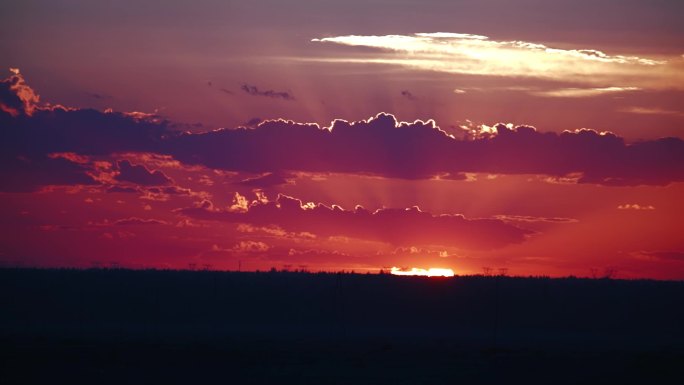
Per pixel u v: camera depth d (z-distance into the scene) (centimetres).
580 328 17425
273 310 18850
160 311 18375
